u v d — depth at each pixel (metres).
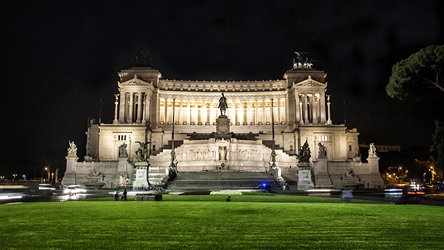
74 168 107.69
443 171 79.00
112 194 63.75
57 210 29.19
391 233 18.34
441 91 76.12
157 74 152.62
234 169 115.75
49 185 116.31
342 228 19.78
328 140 136.50
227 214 26.00
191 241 16.41
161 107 156.62
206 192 60.91
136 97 152.88
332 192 69.94
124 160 105.00
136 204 35.88
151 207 31.98
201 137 142.88
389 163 180.25
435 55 67.81
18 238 17.09
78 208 31.08
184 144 122.94
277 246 15.46
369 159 111.44
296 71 154.50
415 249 14.96
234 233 18.27
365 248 15.13
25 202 40.81
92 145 139.12
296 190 77.62
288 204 35.53
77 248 15.09
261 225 20.73
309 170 82.25
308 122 147.25
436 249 14.97
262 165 120.44
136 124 134.75
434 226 20.48
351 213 26.67
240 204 35.53
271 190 75.75
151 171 109.75
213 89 161.00
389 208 31.00
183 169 118.69
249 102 159.88
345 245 15.66
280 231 18.84
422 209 30.17
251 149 121.62
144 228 19.72
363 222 21.97
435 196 57.44
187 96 156.88
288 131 143.38
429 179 176.38
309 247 15.29
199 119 157.25
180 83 159.62
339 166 111.00
